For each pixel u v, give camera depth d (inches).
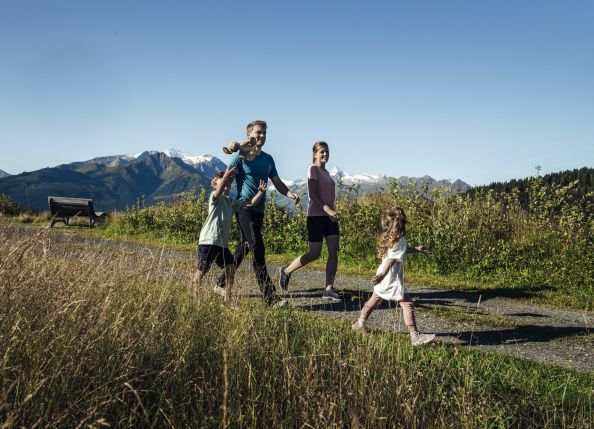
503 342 218.4
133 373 122.6
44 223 834.2
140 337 130.3
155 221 688.4
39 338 116.1
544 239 417.7
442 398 147.0
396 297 201.9
